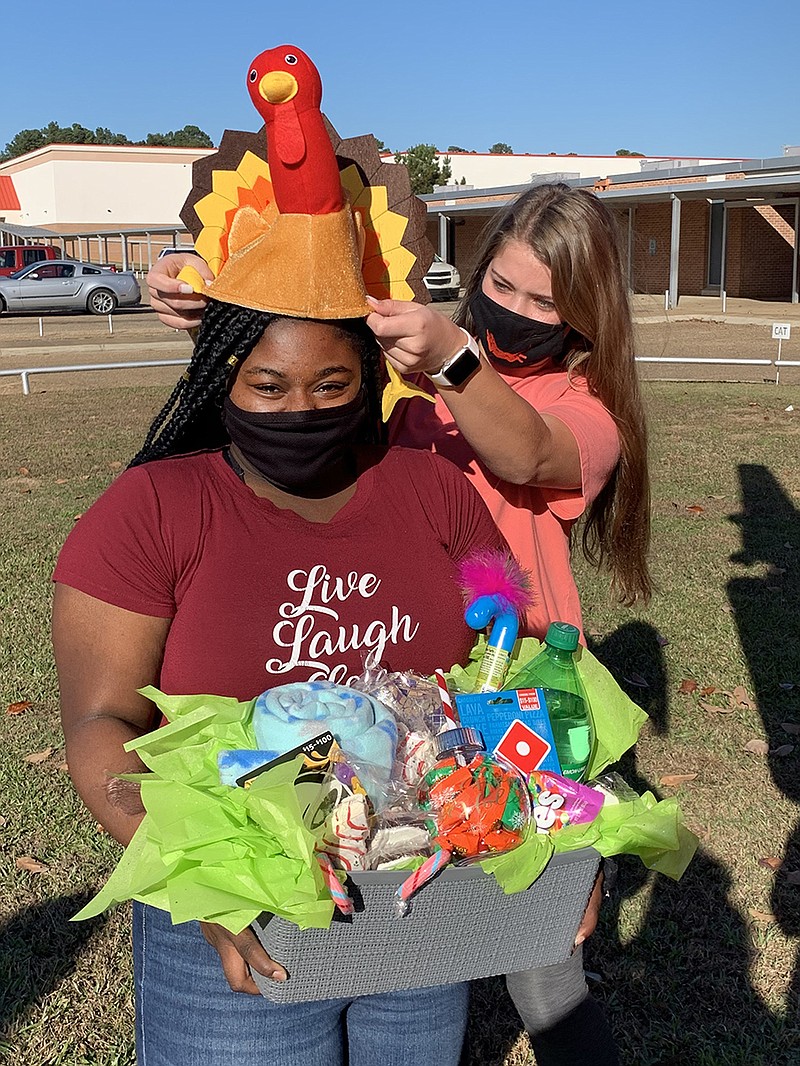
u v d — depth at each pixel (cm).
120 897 130
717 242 3173
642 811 146
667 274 3262
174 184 6475
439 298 2633
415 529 170
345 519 164
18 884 340
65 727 153
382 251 180
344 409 154
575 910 146
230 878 126
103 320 2592
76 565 153
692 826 381
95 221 6388
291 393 152
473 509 179
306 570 160
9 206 7119
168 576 155
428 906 134
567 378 221
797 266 2839
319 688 146
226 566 156
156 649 156
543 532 213
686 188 2661
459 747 144
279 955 132
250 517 159
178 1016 159
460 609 170
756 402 1238
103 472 891
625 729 171
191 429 167
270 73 142
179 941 156
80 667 153
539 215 207
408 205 180
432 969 140
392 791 139
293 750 134
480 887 136
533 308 212
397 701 152
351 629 162
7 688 475
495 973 145
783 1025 290
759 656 519
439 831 135
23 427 1120
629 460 220
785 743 439
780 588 609
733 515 765
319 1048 161
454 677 170
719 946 321
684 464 927
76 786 148
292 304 147
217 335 153
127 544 153
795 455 957
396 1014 169
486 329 216
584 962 313
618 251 211
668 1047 283
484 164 5616
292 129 144
